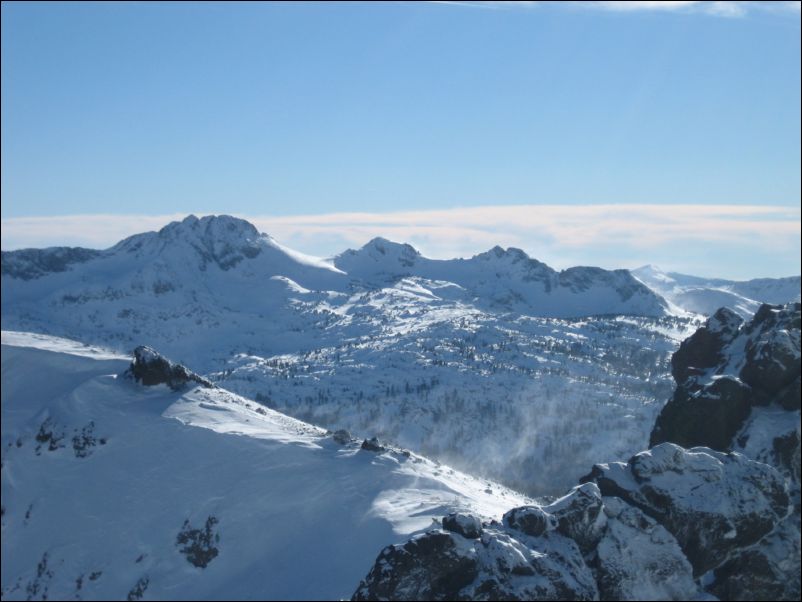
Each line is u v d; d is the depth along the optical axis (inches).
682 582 1969.7
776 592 2174.0
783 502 2242.9
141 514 2950.3
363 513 2854.3
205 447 3248.0
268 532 2832.2
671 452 2187.5
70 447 3289.9
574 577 1876.2
